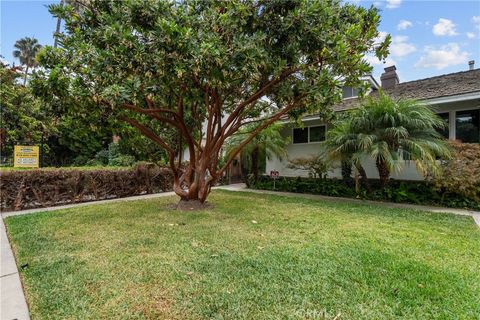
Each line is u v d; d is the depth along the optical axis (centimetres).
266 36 447
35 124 1144
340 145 768
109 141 1756
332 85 469
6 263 312
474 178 643
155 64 405
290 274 280
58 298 236
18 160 824
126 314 214
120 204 702
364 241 393
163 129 721
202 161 650
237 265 303
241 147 638
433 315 213
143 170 934
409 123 695
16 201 652
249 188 1141
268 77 525
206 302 230
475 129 766
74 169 788
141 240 392
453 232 447
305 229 458
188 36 389
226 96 615
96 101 441
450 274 284
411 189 762
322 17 438
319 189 942
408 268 296
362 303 229
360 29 456
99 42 475
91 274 281
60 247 361
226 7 452
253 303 228
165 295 241
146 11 434
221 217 544
